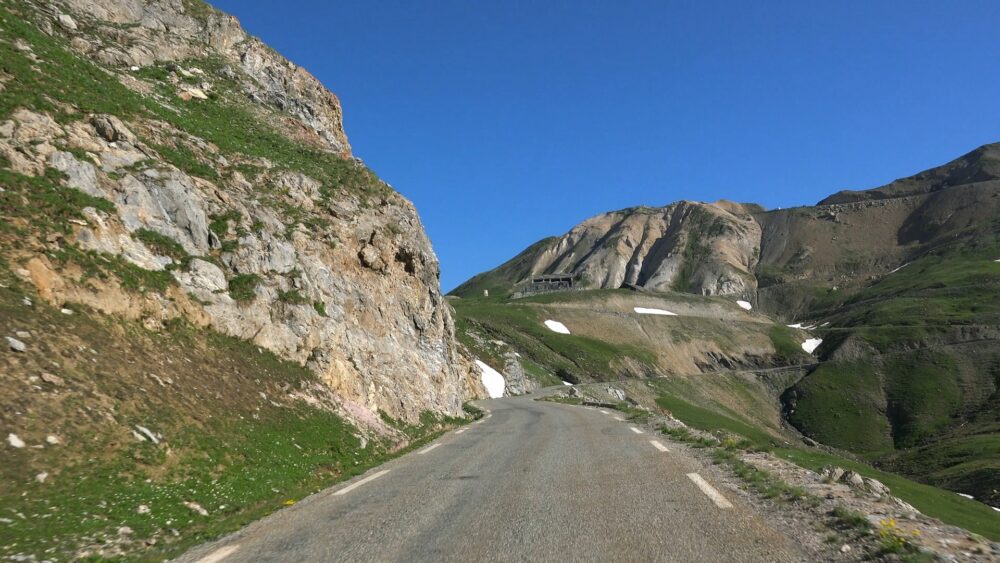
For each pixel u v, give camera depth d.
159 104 28.11
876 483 11.80
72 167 17.19
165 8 40.84
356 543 7.72
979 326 137.00
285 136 36.03
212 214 22.12
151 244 18.20
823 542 6.98
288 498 11.94
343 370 23.06
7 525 7.90
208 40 42.31
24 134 16.91
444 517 8.98
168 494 10.54
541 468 13.43
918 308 164.50
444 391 33.19
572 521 8.34
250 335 19.75
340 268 27.42
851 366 138.25
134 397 12.48
